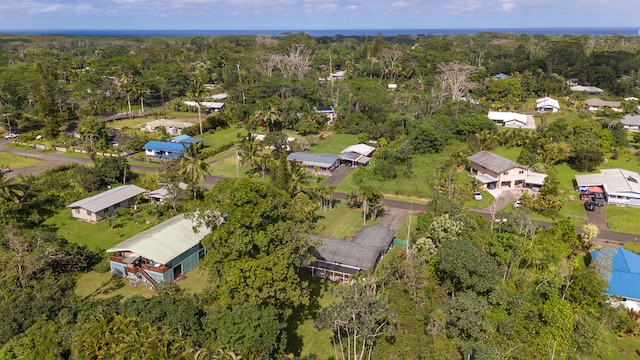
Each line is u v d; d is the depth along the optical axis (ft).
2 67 534.78
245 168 290.97
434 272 138.82
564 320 118.42
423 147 311.47
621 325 127.95
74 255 157.89
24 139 347.77
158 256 151.33
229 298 113.50
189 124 385.50
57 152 327.47
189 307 115.24
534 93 526.57
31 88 427.74
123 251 157.69
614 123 342.03
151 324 108.88
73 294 136.87
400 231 197.57
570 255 169.17
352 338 114.62
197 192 228.22
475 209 221.05
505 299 127.03
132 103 498.69
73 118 433.89
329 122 418.10
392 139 355.97
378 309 107.96
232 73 568.00
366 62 641.40
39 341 105.19
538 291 136.56
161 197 225.15
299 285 130.11
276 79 476.13
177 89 531.91
